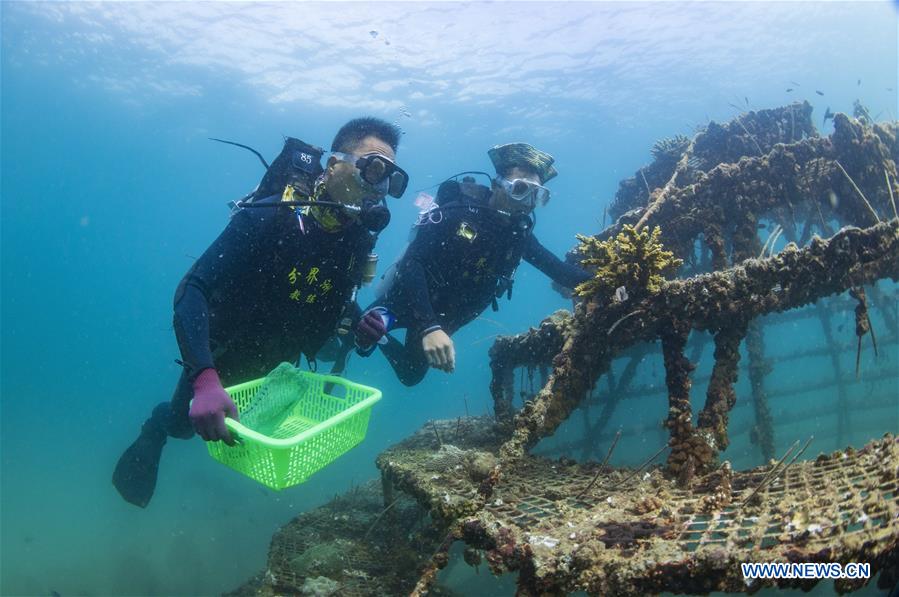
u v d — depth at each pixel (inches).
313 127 1302.9
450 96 1087.0
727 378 132.3
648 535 87.5
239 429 93.0
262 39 913.5
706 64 1036.5
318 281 140.9
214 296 135.2
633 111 1248.8
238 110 1226.6
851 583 68.7
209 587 360.5
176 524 481.4
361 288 159.0
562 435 335.3
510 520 100.8
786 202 185.9
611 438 340.5
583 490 113.4
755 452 358.6
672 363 132.1
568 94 1095.0
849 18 963.3
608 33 870.4
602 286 139.6
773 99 1354.6
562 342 160.9
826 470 101.4
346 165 133.0
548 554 84.0
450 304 195.6
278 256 134.6
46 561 451.2
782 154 184.7
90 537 495.8
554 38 875.4
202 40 935.0
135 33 933.8
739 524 84.5
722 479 103.8
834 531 73.3
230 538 433.4
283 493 506.0
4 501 666.8
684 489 110.5
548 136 1380.4
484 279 192.7
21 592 388.8
